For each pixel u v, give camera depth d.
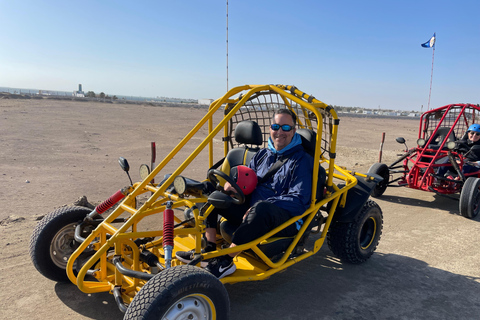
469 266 5.05
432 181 8.12
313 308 3.85
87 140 16.31
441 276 4.72
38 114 26.33
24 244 5.03
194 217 3.33
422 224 6.81
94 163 11.63
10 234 5.35
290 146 4.00
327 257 5.16
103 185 8.88
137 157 13.05
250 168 4.17
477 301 4.13
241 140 4.58
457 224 6.88
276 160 4.10
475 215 7.30
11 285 4.00
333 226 4.78
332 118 4.09
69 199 7.48
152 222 6.11
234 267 3.54
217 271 3.35
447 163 8.05
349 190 4.73
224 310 2.96
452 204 8.30
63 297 3.83
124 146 15.34
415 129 38.16
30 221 5.94
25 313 3.53
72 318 3.49
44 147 13.92
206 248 3.62
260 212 3.52
